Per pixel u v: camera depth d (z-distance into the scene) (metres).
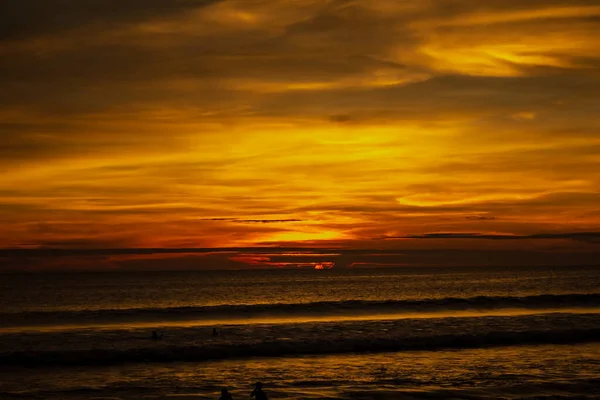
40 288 107.69
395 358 26.64
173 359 26.80
